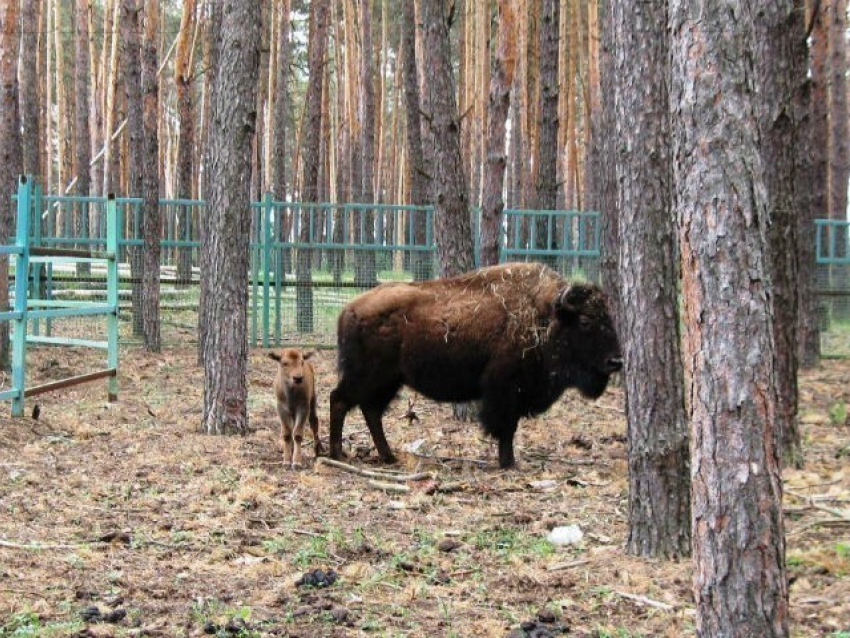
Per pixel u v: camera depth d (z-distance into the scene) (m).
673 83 3.92
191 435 9.80
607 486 7.96
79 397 11.91
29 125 19.12
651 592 5.36
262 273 17.14
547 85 17.55
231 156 9.70
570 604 5.21
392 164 38.66
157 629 4.77
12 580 5.41
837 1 20.47
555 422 11.16
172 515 6.86
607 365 8.45
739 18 3.77
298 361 8.50
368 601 5.25
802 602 5.17
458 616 5.04
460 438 10.17
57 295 16.66
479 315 8.73
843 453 9.29
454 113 10.91
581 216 16.95
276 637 4.71
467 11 29.45
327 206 16.83
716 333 3.79
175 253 18.81
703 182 3.80
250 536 6.38
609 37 11.84
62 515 6.78
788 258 8.49
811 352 15.37
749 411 3.76
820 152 18.11
